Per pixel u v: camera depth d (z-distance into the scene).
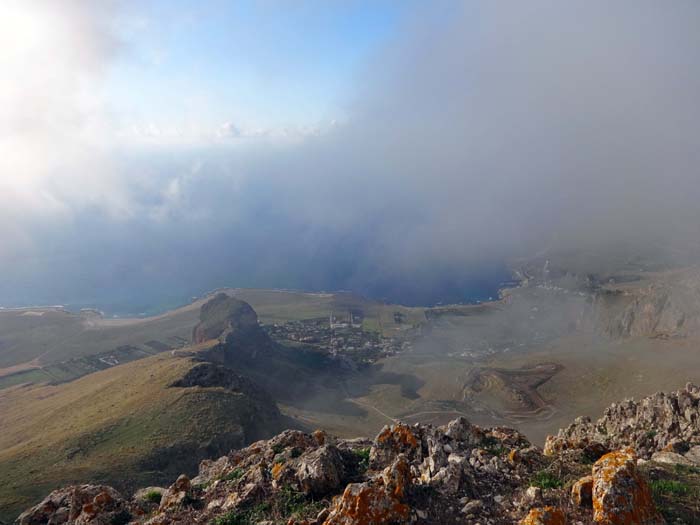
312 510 18.97
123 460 74.06
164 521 20.53
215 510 20.83
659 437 37.97
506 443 24.34
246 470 24.56
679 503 17.45
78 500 25.67
